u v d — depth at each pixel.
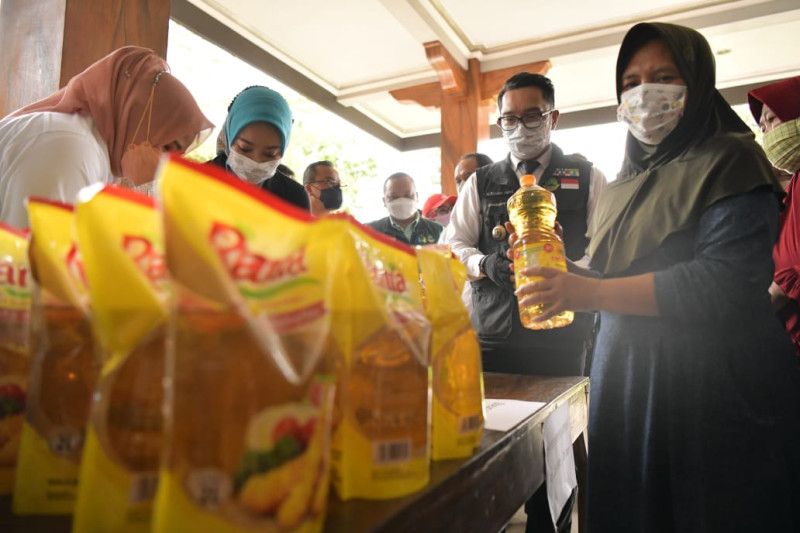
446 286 0.65
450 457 0.61
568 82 5.43
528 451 0.80
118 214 0.42
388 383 0.51
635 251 0.98
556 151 1.83
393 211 3.05
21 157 0.96
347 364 0.50
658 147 1.06
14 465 0.48
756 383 0.88
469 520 0.60
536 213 1.16
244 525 0.34
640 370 0.96
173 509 0.33
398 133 6.77
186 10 4.11
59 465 0.44
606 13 4.41
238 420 0.35
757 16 4.11
